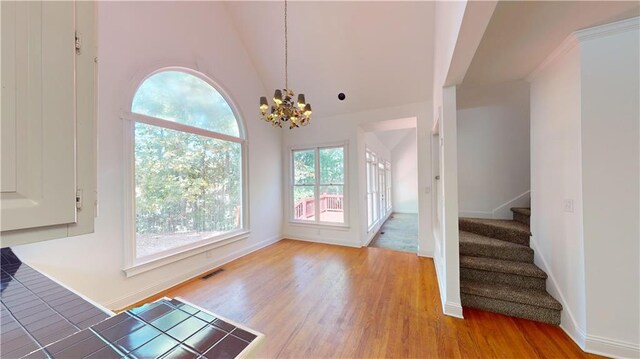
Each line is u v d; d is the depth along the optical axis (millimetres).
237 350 659
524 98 3123
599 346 1633
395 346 1790
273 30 3791
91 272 2236
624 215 1584
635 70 1555
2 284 1217
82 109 587
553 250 2100
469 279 2484
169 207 2918
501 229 2834
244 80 4098
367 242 4906
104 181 2322
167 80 2939
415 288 2748
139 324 782
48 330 793
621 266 1592
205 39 3363
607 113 1617
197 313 848
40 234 522
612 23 1567
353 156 4539
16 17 489
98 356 636
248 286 2838
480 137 3607
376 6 3170
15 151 481
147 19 2664
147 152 2695
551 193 2117
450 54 1827
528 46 1868
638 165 1555
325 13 3406
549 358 1638
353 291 2686
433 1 2945
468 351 1723
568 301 1881
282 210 5168
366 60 3730
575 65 1744
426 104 3932
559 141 1979
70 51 565
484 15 1299
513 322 2051
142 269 2582
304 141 4988
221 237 3574
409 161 9328
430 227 3891
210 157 3500
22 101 491
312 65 4047
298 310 2301
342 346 1798
